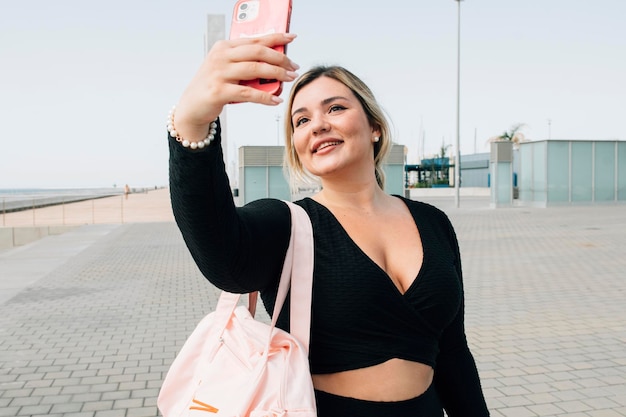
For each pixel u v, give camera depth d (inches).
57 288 341.4
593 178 1062.4
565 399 157.9
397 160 883.4
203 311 276.4
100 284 353.4
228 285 45.3
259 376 46.4
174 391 53.1
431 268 55.2
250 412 45.2
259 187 834.8
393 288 51.4
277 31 41.5
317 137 56.3
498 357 195.3
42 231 792.9
